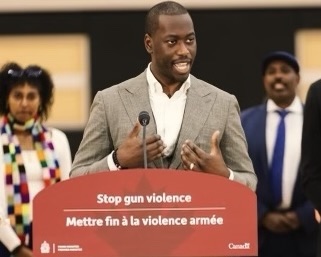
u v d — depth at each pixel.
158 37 7.62
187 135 7.79
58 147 11.13
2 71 11.04
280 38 16.25
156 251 6.58
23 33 16.38
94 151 7.96
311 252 12.33
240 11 16.22
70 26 16.41
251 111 12.76
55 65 16.42
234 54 16.27
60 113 16.34
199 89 7.99
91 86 16.41
